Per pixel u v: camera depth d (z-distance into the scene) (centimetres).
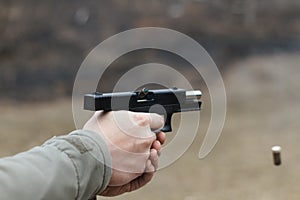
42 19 743
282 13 845
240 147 437
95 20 760
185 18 793
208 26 796
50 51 715
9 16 731
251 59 760
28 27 732
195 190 331
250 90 662
